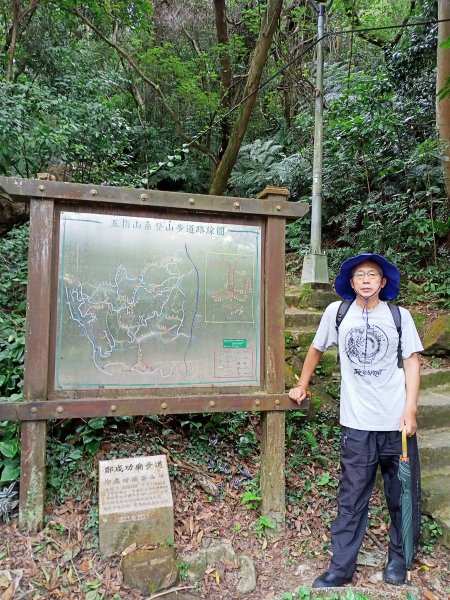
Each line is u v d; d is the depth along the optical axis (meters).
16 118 4.52
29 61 7.77
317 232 5.05
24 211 5.53
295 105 9.88
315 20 8.85
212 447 2.98
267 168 8.73
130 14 8.52
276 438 2.55
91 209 2.35
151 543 2.25
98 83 7.37
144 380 2.38
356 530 2.21
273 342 2.55
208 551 2.28
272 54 9.53
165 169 10.00
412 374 2.21
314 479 2.95
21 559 2.11
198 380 2.45
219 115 8.70
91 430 2.73
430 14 6.26
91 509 2.38
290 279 6.10
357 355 2.21
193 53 10.17
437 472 2.92
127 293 2.38
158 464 2.44
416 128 6.04
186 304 2.46
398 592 2.11
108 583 2.07
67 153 5.33
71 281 2.31
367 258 2.25
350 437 2.24
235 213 2.52
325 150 6.46
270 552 2.41
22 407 2.17
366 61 8.68
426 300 5.04
